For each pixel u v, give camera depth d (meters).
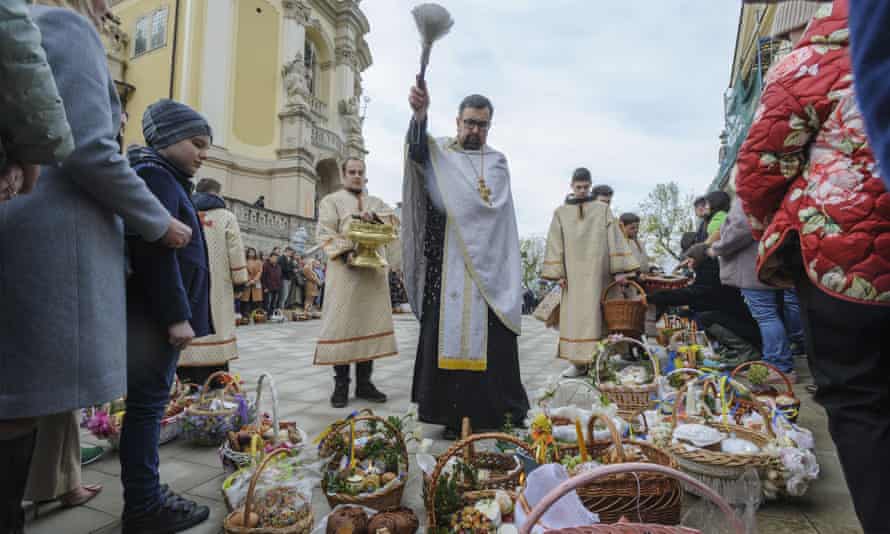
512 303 3.11
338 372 3.96
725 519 1.93
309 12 25.81
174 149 2.12
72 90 1.47
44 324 1.40
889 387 1.20
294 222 22.20
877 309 1.17
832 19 1.34
